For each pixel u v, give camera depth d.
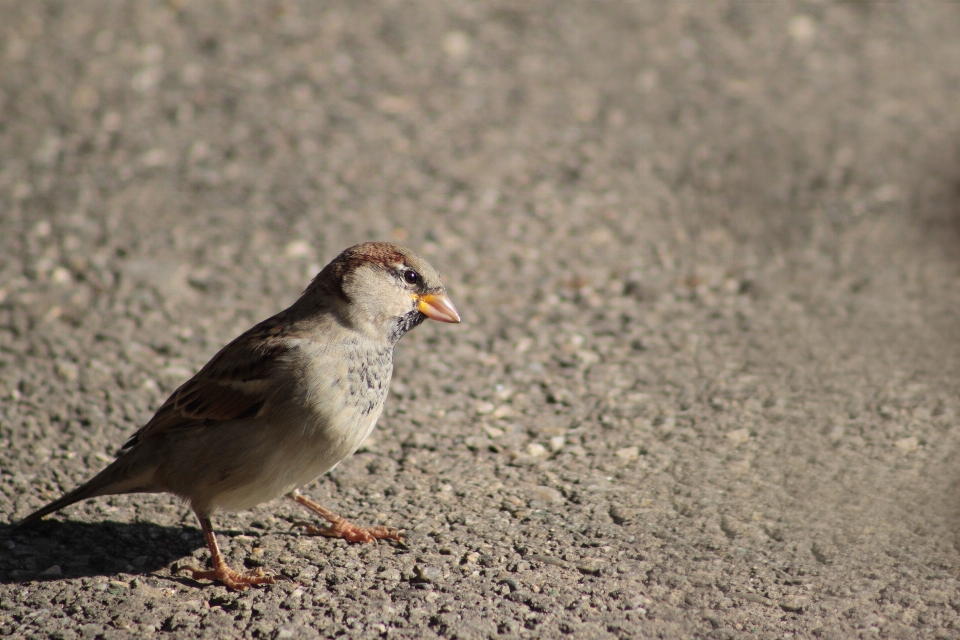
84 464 8.79
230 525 8.09
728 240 13.28
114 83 17.78
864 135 15.99
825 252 12.84
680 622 6.62
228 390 6.98
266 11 20.77
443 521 7.99
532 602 6.87
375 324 7.34
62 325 11.13
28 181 14.66
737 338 10.91
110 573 7.35
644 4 21.44
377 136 16.16
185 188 14.54
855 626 6.54
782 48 19.39
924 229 13.28
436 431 9.35
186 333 11.10
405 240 13.21
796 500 8.07
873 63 18.77
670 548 7.50
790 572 7.16
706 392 9.83
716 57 19.03
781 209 14.01
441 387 10.13
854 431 9.01
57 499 8.10
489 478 8.59
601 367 10.45
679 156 15.55
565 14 20.92
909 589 6.91
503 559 7.43
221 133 16.17
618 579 7.12
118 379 10.14
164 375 10.26
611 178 14.91
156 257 12.65
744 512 7.94
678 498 8.17
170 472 7.21
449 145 15.91
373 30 19.97
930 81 17.94
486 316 11.59
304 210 13.95
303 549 7.70
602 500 8.19
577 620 6.65
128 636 6.57
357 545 7.73
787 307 11.55
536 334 11.18
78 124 16.39
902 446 8.74
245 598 7.01
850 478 8.33
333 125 16.47
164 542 7.81
